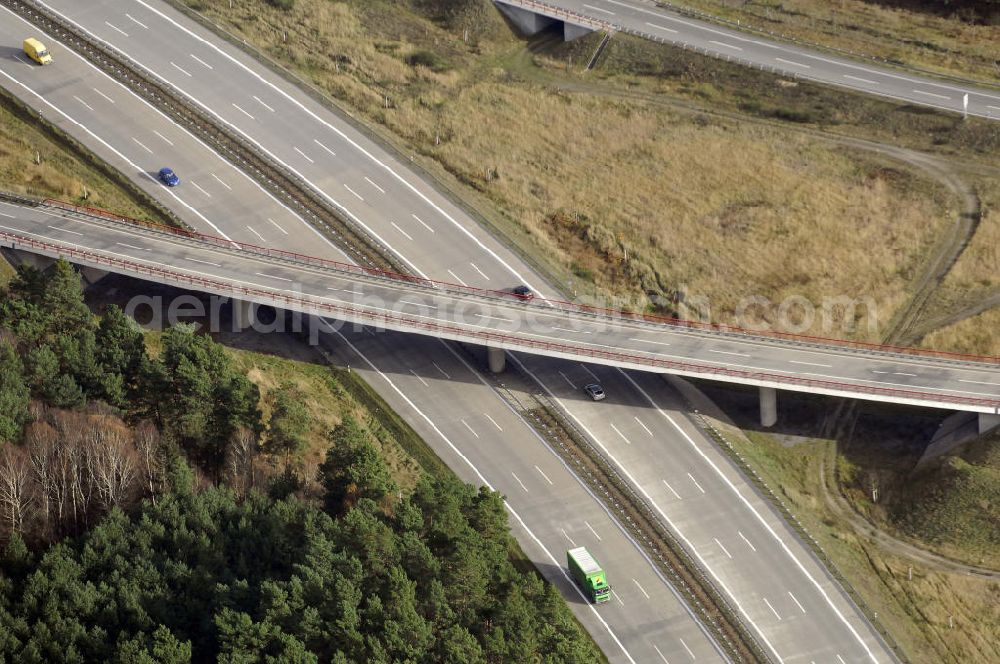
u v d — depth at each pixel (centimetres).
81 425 13338
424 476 13438
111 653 11625
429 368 16200
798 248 17900
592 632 13812
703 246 17900
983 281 17512
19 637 11675
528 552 14450
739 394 16525
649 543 14612
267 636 11688
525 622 12206
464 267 17212
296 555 12669
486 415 15738
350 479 13525
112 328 14338
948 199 18412
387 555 12469
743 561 14550
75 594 11844
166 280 16012
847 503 15475
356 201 17938
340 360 16175
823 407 16388
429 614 12388
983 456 15250
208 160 18225
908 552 14988
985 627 14350
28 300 14562
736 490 15238
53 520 12875
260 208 17650
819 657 13750
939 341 16900
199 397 13638
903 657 13875
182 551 12456
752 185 18662
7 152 17750
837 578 14512
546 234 17938
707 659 13625
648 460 15450
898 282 17562
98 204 17388
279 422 13750
